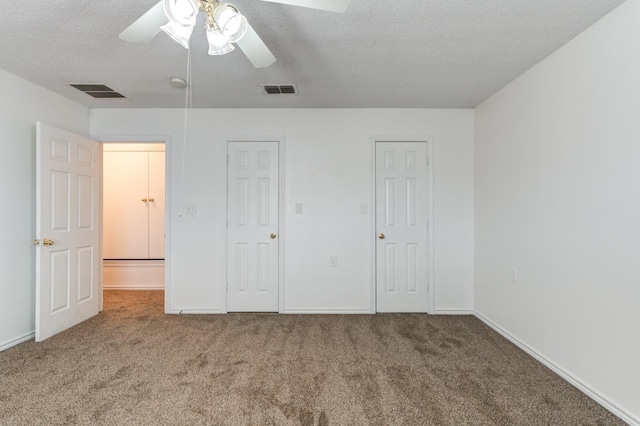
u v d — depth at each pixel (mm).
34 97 2896
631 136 1738
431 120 3621
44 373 2236
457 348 2684
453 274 3611
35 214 2914
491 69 2629
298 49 2314
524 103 2686
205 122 3613
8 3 1793
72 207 3152
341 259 3613
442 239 3613
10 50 2322
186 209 3611
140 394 1988
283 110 3619
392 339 2865
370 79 2832
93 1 1787
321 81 2871
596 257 1960
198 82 2893
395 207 3643
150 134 3596
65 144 3062
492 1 1778
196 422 1733
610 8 1829
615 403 1821
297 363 2398
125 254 4785
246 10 1854
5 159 2646
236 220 3635
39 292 2773
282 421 1749
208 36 1591
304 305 3611
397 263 3645
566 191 2209
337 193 3613
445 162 3617
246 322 3303
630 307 1745
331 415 1798
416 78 2807
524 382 2152
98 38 2172
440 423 1738
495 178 3143
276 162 3631
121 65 2564
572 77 2156
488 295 3264
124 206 4797
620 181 1802
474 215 3582
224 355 2529
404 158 3643
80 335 2936
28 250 2848
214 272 3621
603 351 1905
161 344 2740
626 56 1767
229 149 3627
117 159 4793
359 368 2326
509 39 2172
